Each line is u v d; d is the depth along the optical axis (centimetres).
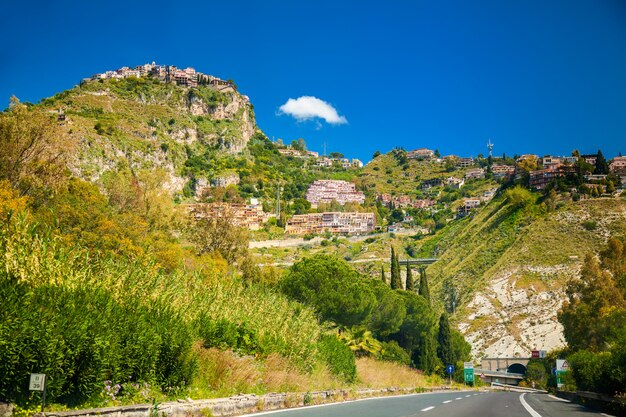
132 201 6588
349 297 4238
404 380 4012
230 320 1992
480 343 12444
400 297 6197
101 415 930
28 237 1221
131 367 1245
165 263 4819
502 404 2338
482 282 14850
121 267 1531
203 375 1549
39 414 870
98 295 1223
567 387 4759
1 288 978
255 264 6788
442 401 2341
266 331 2211
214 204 7550
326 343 2850
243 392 1639
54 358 997
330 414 1392
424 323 6556
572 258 14188
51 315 1020
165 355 1382
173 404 1125
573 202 17175
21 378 951
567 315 6494
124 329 1238
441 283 16462
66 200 4553
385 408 1720
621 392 2552
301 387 2059
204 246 6894
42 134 4516
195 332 1683
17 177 4300
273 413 1376
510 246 16462
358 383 3038
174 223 6888
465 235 19925
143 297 1501
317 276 4272
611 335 5009
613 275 6344
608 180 18800
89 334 1087
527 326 12362
